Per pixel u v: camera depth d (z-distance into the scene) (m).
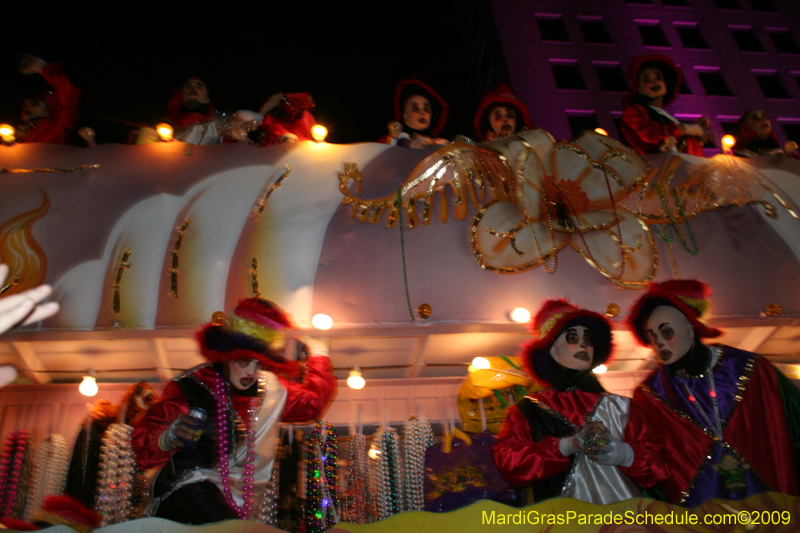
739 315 3.47
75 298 3.16
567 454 2.64
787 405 2.76
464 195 3.64
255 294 3.25
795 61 12.37
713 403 2.79
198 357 3.35
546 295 3.41
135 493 2.83
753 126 5.57
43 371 3.40
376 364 3.54
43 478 3.09
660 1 12.81
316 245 3.40
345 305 3.25
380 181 3.65
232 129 4.34
